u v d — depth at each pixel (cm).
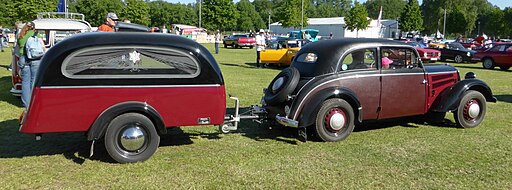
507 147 611
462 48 2512
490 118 815
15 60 835
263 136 655
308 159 543
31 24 757
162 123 510
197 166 509
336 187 453
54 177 465
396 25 7219
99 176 470
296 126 588
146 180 462
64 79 476
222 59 2338
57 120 479
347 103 620
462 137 665
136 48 499
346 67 625
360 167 516
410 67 678
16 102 880
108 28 871
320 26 7150
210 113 533
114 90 492
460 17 8681
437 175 493
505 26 8812
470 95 717
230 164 519
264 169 504
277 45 1975
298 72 623
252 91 1100
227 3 5441
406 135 673
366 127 724
